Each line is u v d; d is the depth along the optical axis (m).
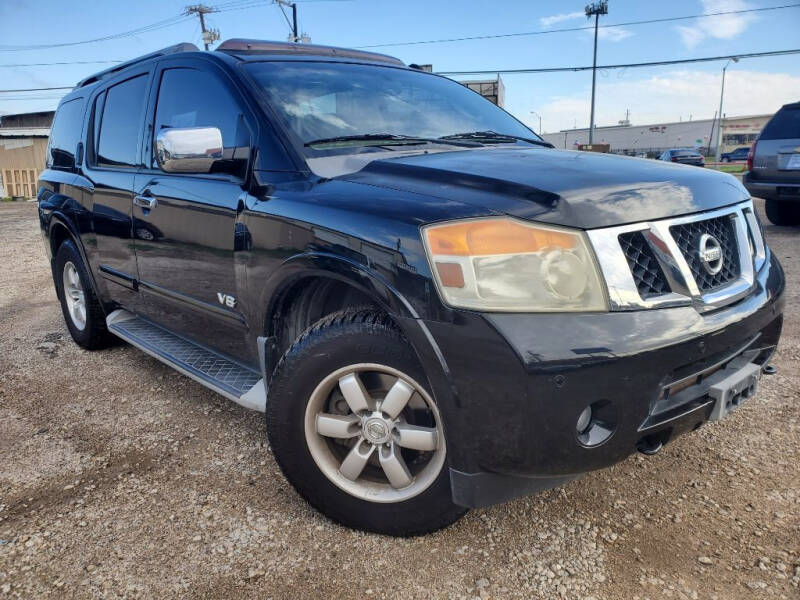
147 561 2.11
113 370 3.99
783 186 8.00
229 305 2.66
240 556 2.13
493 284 1.76
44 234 4.51
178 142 2.46
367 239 1.94
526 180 1.98
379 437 2.10
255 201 2.41
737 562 2.02
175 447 2.92
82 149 4.03
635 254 1.87
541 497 2.42
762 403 3.13
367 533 2.22
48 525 2.32
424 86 3.31
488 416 1.78
